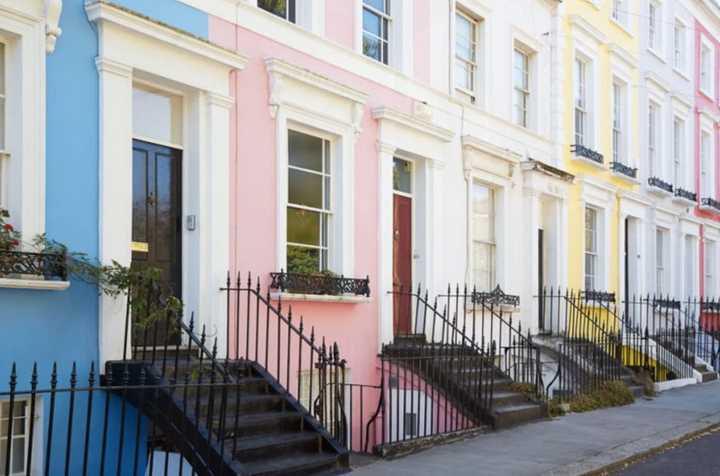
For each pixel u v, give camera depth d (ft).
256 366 27.43
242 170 29.32
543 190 48.93
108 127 24.50
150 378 23.26
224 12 29.14
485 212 45.24
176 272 27.66
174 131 28.07
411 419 32.55
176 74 26.73
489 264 45.44
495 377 37.86
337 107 33.96
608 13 58.75
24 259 21.66
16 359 21.79
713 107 78.95
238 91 29.37
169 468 24.82
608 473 27.96
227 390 24.11
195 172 27.84
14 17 22.12
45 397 22.53
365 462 27.43
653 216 65.05
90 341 23.65
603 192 56.95
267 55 30.81
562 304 50.90
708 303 68.39
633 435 34.01
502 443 31.37
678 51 73.00
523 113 49.70
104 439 21.17
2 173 22.38
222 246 28.22
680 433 34.86
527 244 47.55
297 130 32.63
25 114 22.30
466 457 28.60
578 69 55.57
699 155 75.25
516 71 49.03
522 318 47.03
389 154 36.83
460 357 34.81
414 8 39.24
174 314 23.77
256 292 27.22
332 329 32.96
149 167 27.12
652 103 66.49
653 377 51.67
